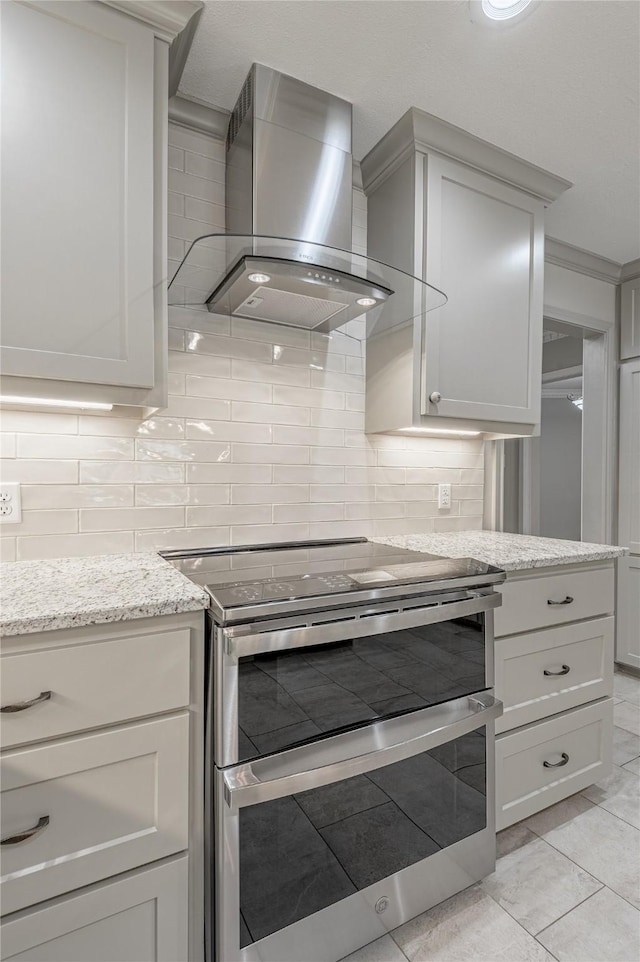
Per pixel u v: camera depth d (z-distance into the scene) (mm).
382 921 1218
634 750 2148
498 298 1910
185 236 1635
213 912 1036
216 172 1690
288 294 1505
